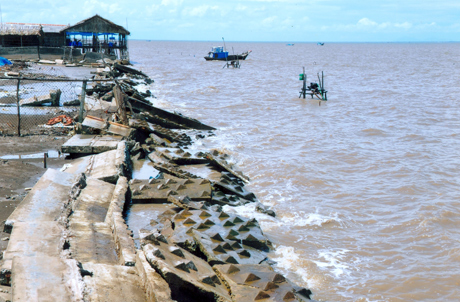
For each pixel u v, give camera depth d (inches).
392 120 1222.3
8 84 1309.1
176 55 5846.5
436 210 569.0
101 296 250.5
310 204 590.2
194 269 314.7
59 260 271.6
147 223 434.9
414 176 713.0
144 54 5831.7
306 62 4562.0
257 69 3383.4
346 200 611.8
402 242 484.7
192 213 442.3
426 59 5556.1
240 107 1422.2
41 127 819.4
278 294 312.8
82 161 594.2
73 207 401.1
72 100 1055.6
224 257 361.4
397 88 2064.5
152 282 269.0
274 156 825.5
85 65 2139.5
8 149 664.4
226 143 912.3
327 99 1683.1
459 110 1390.3
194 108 1366.9
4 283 267.7
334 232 506.0
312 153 856.3
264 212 538.6
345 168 767.1
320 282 395.2
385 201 609.6
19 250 288.5
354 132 1060.5
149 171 621.6
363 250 463.8
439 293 388.2
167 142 800.3
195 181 538.6
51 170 472.7
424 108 1432.1
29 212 368.2
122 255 309.9
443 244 478.9
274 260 421.4
